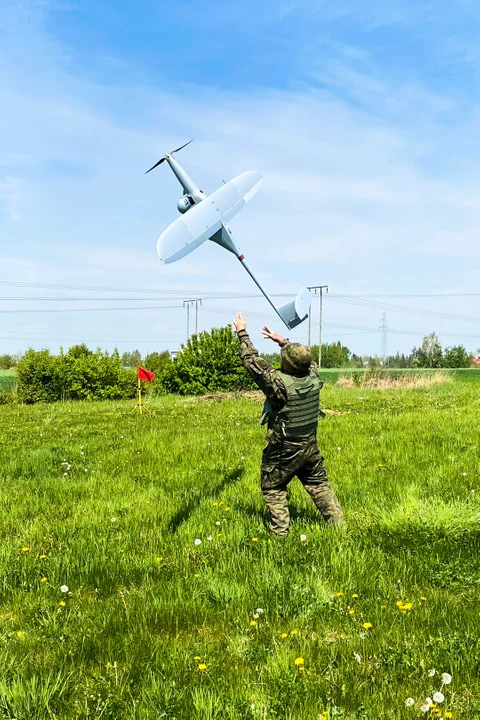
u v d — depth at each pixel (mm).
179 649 3688
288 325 5512
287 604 4219
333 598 4297
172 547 5613
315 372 5566
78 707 3148
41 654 3736
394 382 41344
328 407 22812
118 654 3676
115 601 4484
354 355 126750
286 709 3053
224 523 6250
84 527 6465
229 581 4656
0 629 4113
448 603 4184
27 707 3100
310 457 5590
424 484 7676
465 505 6230
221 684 3299
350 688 3203
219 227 5078
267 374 5293
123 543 5824
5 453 12242
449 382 39219
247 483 8180
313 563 4910
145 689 3240
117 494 8031
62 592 4668
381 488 7512
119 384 38031
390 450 10289
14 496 8156
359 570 4730
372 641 3684
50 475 9641
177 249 4777
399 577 4648
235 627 3996
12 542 6047
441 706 3049
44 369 36250
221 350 37188
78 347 40250
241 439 12797
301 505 6941
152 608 4250
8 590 4773
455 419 14469
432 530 5523
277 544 5363
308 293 5621
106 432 16016
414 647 3604
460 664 3385
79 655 3676
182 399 33406
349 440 11656
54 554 5578
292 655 3523
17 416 23859
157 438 13594
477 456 9367
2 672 3459
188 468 9703
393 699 3102
